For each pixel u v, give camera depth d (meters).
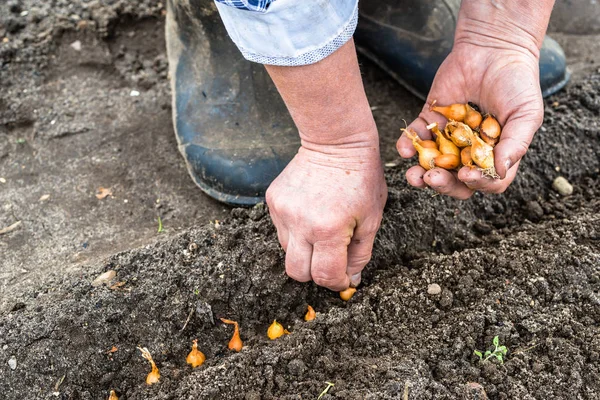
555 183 1.05
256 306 0.94
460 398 0.85
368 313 0.92
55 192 1.06
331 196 0.86
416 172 0.87
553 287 0.93
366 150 0.87
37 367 0.90
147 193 1.06
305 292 0.94
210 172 1.02
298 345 0.89
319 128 0.86
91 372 0.90
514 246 0.96
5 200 1.05
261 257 0.95
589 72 1.16
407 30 1.09
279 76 0.82
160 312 0.93
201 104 1.05
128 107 1.15
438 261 0.96
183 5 1.03
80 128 1.12
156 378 0.89
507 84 0.86
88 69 1.19
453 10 1.08
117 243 1.00
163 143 1.11
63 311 0.92
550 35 1.24
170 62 1.10
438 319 0.92
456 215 1.00
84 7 1.22
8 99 1.15
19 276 0.98
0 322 0.92
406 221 0.99
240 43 0.81
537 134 1.06
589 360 0.88
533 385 0.87
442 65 0.92
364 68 1.18
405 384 0.86
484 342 0.90
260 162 1.00
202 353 0.91
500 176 0.83
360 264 0.91
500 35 0.88
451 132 0.87
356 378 0.87
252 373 0.88
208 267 0.95
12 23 1.20
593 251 0.95
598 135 1.07
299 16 0.78
